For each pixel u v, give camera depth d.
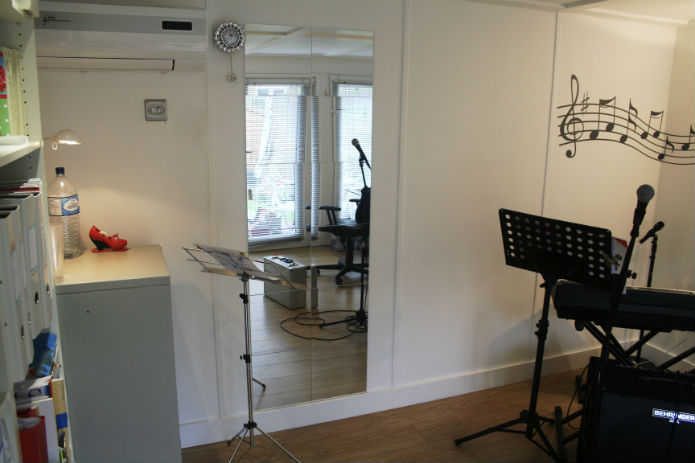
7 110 1.44
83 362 1.85
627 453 2.32
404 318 3.06
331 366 2.93
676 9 2.96
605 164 3.43
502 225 2.57
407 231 2.95
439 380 3.22
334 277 2.83
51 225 1.79
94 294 1.81
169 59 2.15
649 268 3.48
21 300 1.17
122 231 2.40
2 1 1.29
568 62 3.15
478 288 3.23
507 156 3.12
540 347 2.58
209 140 2.46
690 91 3.37
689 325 2.55
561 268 2.43
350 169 2.75
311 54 2.56
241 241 2.61
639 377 2.37
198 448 2.69
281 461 2.60
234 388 2.76
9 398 1.08
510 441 2.80
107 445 1.94
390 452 2.69
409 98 2.80
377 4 2.64
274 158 2.59
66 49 2.01
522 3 2.89
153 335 1.91
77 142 1.94
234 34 2.36
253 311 2.69
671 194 3.54
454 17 2.81
